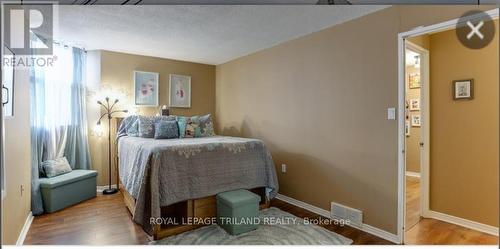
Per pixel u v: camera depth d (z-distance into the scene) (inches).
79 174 136.6
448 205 113.3
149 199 97.2
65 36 130.0
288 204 135.6
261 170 122.1
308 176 128.5
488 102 102.1
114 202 136.8
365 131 105.1
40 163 129.8
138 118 150.0
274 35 129.9
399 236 94.9
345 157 112.3
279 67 144.4
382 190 99.8
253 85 162.7
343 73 112.8
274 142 148.0
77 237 97.3
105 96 157.2
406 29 92.9
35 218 114.6
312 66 126.2
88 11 100.1
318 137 123.6
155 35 129.3
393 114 96.2
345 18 108.5
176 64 182.2
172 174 98.8
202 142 115.3
